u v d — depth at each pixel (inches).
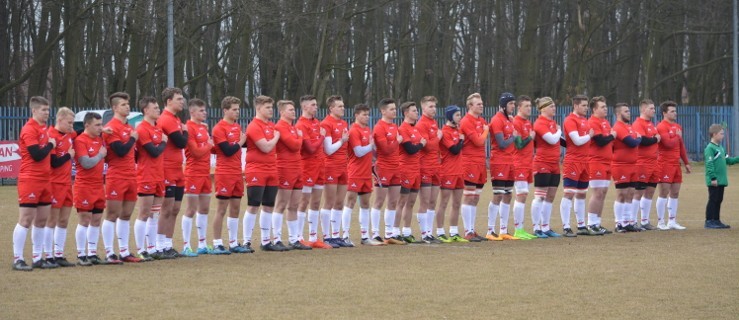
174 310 552.1
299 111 2252.7
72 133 738.8
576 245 870.4
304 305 569.0
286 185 834.8
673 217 1024.2
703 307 566.9
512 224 1085.1
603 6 2647.6
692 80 3159.5
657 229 1016.9
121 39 2327.8
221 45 2847.0
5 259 767.1
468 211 920.3
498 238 930.7
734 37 2486.5
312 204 868.0
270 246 837.2
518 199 935.7
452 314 544.4
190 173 796.0
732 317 539.5
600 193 967.6
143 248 768.3
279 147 834.8
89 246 743.7
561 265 733.3
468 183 914.7
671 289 626.2
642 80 3196.4
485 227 1042.1
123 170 742.5
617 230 996.6
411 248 852.6
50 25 2177.7
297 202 845.8
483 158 922.7
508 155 925.2
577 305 572.4
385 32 3036.4
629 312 551.8
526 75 2512.3
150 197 761.6
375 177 888.9
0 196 1470.2
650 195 1015.6
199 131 792.3
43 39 2225.6
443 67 3093.0
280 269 713.0
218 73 2527.1
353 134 868.6
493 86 2908.5
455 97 3292.3
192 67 2738.7
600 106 960.9
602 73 3142.2
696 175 1995.6
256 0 2044.8
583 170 955.3
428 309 558.6
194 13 2154.3
